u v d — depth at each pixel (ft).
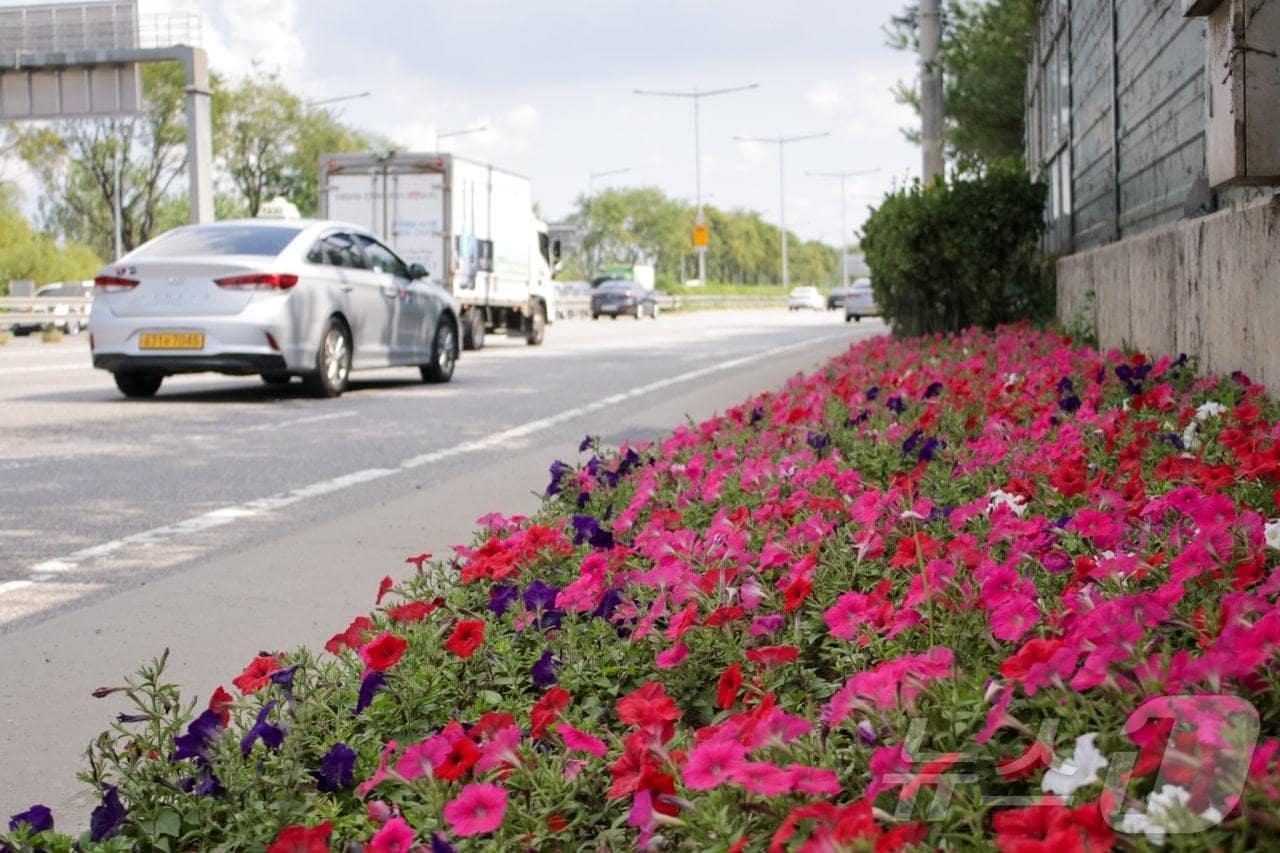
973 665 9.86
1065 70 57.36
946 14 89.45
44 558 20.74
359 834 9.04
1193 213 31.76
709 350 80.33
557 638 12.28
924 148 71.51
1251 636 7.60
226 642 15.57
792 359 66.85
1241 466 15.33
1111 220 44.93
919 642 10.86
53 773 11.87
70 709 13.44
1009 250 56.70
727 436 25.30
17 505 25.40
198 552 21.06
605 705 11.28
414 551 20.45
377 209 86.28
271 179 237.25
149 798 9.55
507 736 8.71
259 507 25.02
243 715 11.50
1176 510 13.33
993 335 52.54
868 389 29.01
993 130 91.86
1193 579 11.09
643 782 7.62
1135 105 39.88
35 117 122.11
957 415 24.35
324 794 9.79
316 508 24.91
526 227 98.48
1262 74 21.52
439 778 8.77
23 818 9.29
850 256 355.77
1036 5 69.72
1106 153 45.75
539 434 35.78
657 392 48.65
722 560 12.63
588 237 374.22
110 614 16.90
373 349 49.93
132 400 46.52
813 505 15.37
